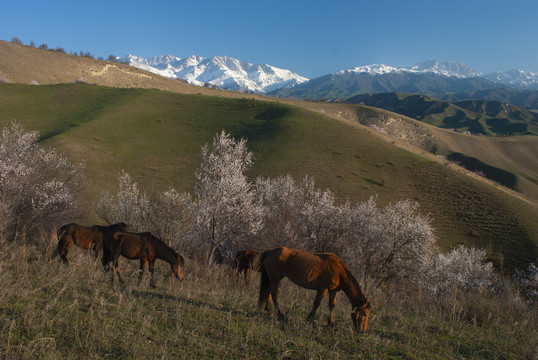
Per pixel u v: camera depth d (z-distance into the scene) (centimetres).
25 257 819
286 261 651
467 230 3981
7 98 7269
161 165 4900
